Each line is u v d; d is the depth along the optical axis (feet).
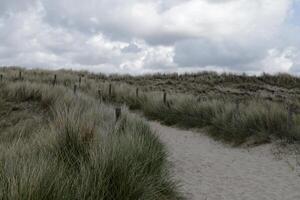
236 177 22.44
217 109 41.22
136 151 17.90
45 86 50.88
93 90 67.15
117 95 64.90
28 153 16.15
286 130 30.68
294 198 18.60
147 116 50.75
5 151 16.31
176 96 54.34
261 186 20.61
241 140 32.58
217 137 35.47
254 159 27.48
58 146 17.43
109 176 13.50
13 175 11.32
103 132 21.29
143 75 126.93
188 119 42.80
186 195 18.38
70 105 36.78
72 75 106.42
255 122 33.73
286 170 24.09
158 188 16.25
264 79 103.76
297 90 88.79
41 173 11.61
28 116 37.47
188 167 24.67
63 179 12.43
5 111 38.81
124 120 28.86
